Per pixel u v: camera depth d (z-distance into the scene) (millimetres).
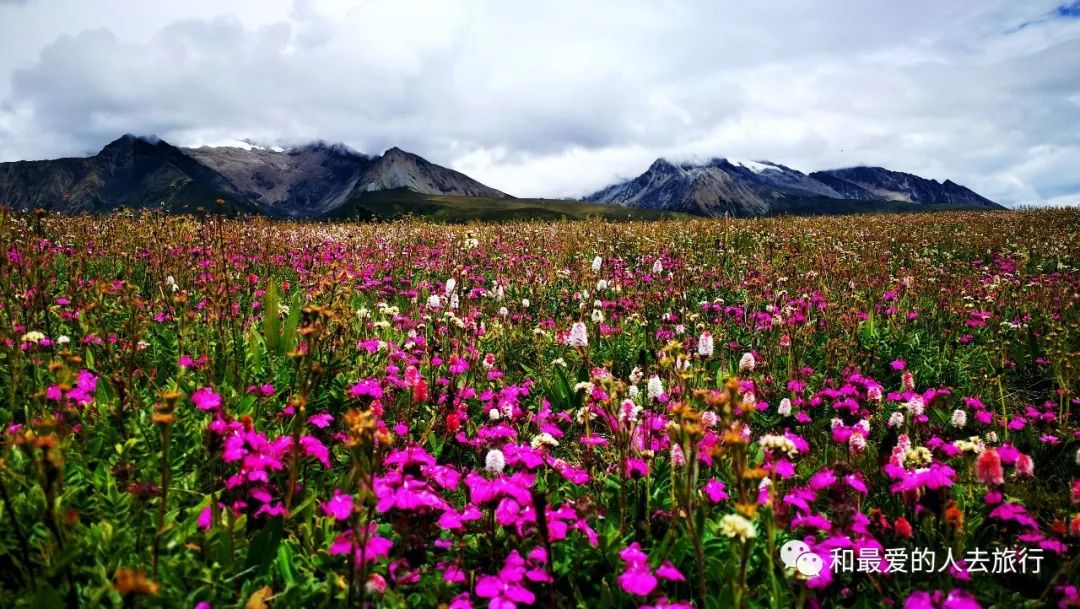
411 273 10508
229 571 2758
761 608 2777
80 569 2572
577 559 3061
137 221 10086
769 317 7266
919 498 2936
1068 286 9469
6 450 2734
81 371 4145
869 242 15406
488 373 5414
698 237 14680
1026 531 3324
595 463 4273
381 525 3307
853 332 6934
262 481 3119
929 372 6402
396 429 3777
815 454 4516
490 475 3242
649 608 2561
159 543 2703
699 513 3166
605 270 10320
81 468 3240
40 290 4617
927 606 2361
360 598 2352
